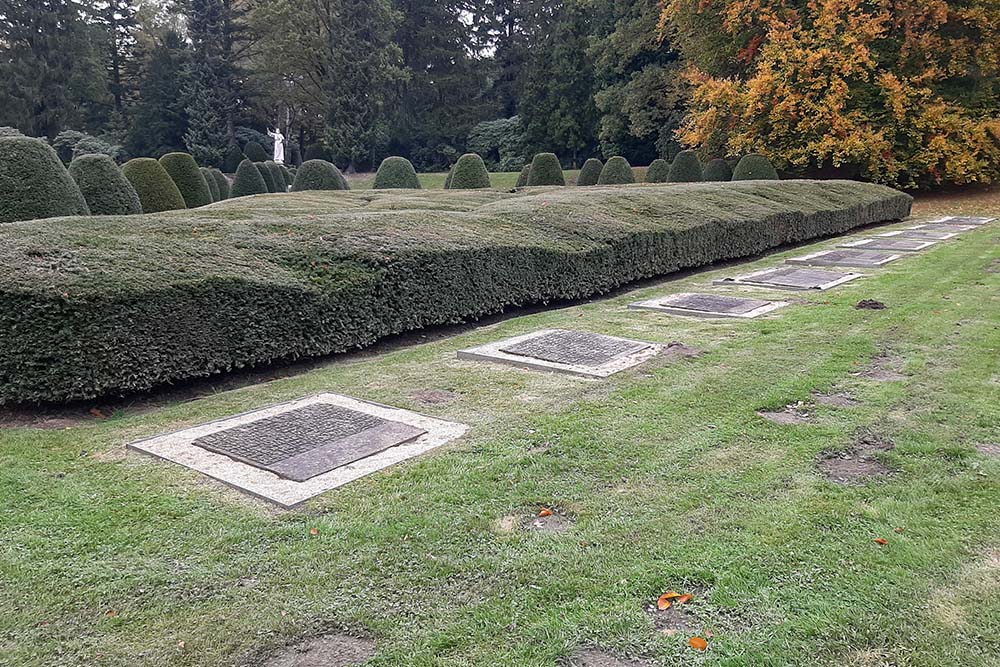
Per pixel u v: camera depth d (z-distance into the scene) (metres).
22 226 5.68
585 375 4.83
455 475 3.25
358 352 5.90
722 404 4.20
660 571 2.45
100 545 2.64
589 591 2.34
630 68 35.41
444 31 45.28
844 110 22.59
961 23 22.02
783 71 22.22
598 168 27.70
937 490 3.06
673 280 9.62
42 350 4.14
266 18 39.84
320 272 5.64
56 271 4.35
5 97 38.56
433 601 2.30
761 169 23.36
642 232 9.12
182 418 4.12
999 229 15.11
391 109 43.66
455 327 6.81
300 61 40.97
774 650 2.04
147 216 7.07
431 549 2.62
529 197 11.87
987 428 3.76
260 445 3.60
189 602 2.29
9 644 2.07
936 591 2.31
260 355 5.12
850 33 21.39
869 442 3.63
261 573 2.46
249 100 45.88
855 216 15.55
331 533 2.72
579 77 39.03
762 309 7.14
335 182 21.83
